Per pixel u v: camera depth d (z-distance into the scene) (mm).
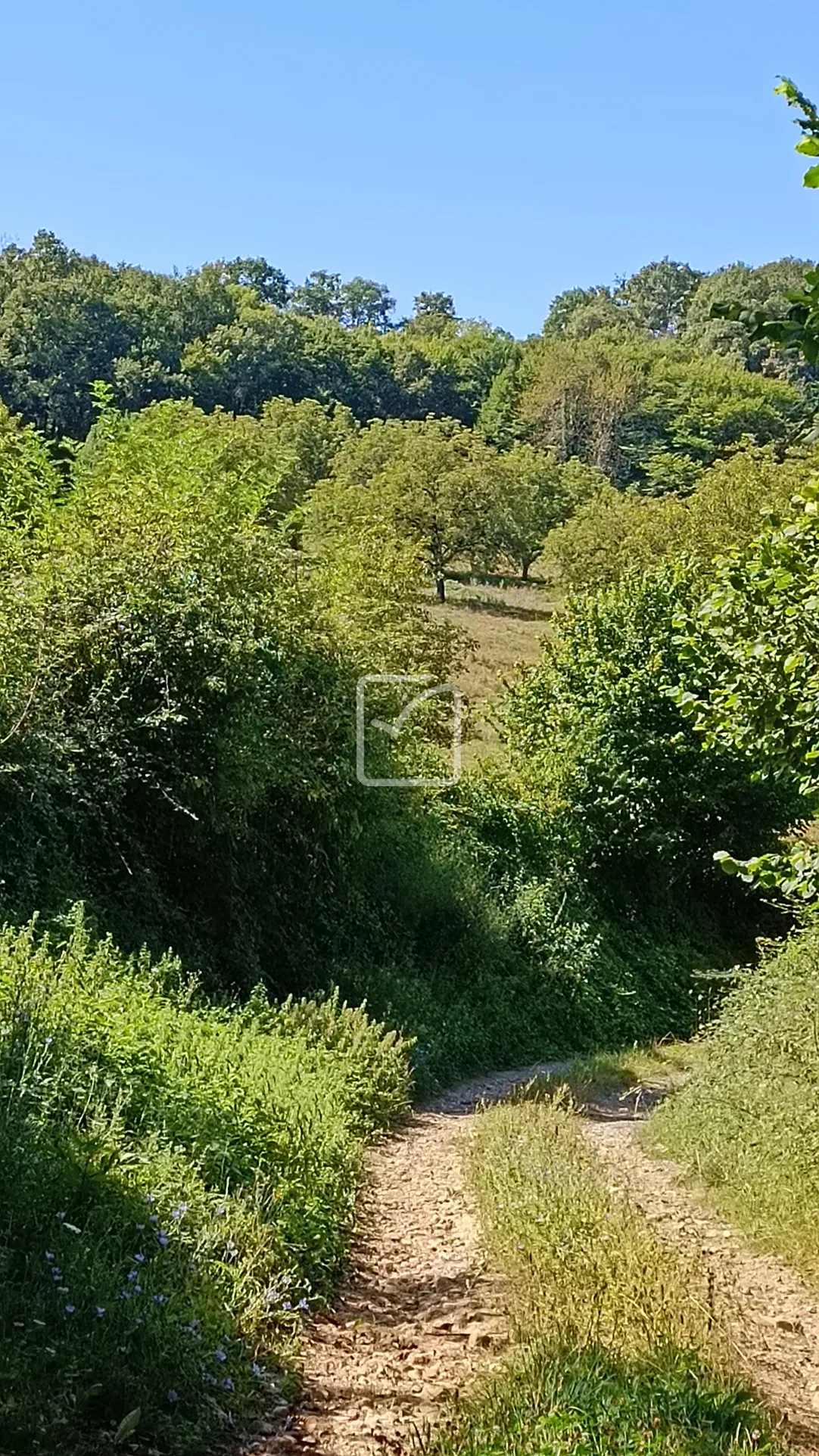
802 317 4527
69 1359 5031
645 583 29516
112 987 10078
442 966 20734
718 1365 5609
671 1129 12109
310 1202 8039
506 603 66500
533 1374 5438
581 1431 4832
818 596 9094
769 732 9734
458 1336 6602
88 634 14992
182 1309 5645
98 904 14062
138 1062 8430
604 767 27641
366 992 17672
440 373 122625
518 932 23281
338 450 79688
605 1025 22688
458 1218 9148
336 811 18594
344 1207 8625
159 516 17234
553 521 76625
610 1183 9656
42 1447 4660
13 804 13031
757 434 98938
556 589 63500
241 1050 10508
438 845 23500
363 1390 5812
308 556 23781
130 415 25172
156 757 15109
